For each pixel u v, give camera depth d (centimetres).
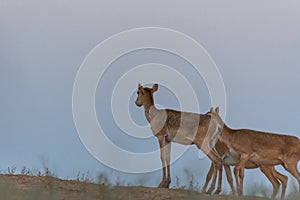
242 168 6606
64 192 5041
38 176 5797
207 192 6562
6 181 5031
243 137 6669
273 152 6650
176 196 5172
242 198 5159
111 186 4947
